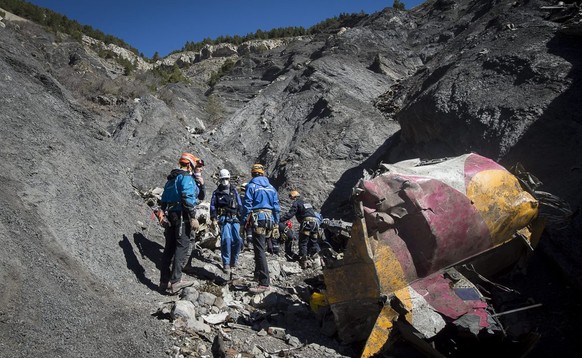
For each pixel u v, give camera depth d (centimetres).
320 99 2084
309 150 1739
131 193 809
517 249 530
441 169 483
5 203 468
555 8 1310
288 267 792
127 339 397
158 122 1341
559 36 1135
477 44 1405
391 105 1958
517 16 1421
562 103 880
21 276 384
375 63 2681
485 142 960
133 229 686
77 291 425
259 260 609
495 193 480
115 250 580
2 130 587
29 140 619
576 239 563
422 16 3709
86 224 571
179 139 1335
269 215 617
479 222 465
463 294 446
